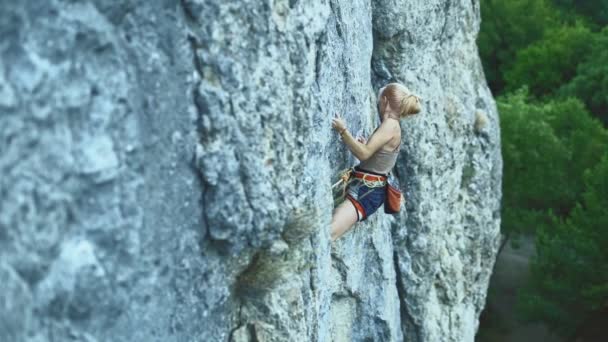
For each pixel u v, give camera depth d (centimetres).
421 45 946
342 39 680
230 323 541
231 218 488
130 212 412
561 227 1980
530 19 3081
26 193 346
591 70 2609
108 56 392
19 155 342
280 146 513
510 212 2153
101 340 401
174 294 463
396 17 883
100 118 387
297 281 573
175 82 445
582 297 1911
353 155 713
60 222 367
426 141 987
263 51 492
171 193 448
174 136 446
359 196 672
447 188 1079
